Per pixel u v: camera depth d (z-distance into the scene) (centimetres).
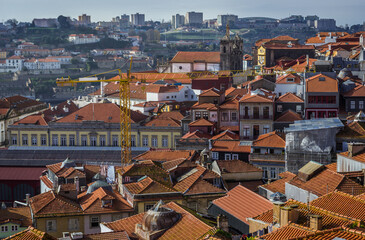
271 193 9231
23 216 10706
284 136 13288
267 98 15088
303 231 5525
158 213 7506
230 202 8400
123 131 19388
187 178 11094
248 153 13688
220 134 15425
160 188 10462
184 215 7581
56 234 10125
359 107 15225
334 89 15012
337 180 8006
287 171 10881
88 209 10244
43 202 10512
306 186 8200
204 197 10462
